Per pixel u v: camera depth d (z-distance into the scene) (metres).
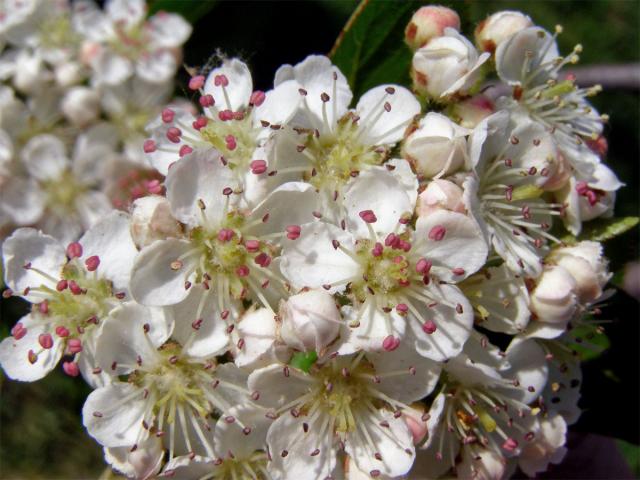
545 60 0.06
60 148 0.09
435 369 0.05
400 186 0.05
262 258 0.05
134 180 0.09
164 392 0.05
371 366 0.05
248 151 0.05
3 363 0.05
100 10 0.09
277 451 0.05
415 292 0.05
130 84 0.09
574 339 0.06
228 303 0.05
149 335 0.05
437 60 0.05
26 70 0.09
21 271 0.06
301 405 0.05
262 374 0.05
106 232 0.05
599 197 0.06
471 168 0.05
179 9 0.09
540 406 0.05
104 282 0.05
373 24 0.06
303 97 0.05
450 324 0.05
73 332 0.05
